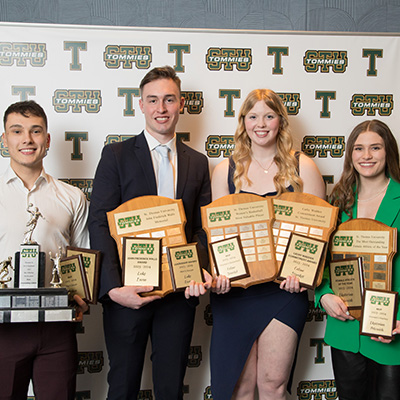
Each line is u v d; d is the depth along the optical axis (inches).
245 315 67.7
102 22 85.2
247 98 69.9
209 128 85.5
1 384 58.4
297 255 65.2
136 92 83.7
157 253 65.3
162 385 69.0
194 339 86.8
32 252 59.6
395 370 63.1
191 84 84.7
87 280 64.2
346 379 66.2
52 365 60.4
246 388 68.9
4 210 65.0
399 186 66.0
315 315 89.1
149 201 67.0
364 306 63.2
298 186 68.6
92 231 67.6
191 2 86.7
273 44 85.6
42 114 67.1
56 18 84.4
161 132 70.7
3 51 81.0
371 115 88.3
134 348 67.9
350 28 89.8
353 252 65.7
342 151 88.0
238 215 67.1
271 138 68.6
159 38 83.6
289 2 88.6
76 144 83.3
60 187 70.4
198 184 72.4
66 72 82.4
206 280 65.6
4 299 56.3
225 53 84.8
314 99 86.9
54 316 56.2
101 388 85.1
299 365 89.0
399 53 87.8
